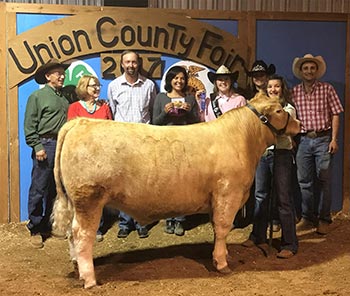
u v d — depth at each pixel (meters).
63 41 5.68
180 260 4.82
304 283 4.27
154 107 5.39
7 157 5.76
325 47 6.12
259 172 5.10
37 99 5.25
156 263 4.75
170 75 5.35
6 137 5.74
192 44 5.88
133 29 5.76
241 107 4.60
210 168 4.29
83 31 5.69
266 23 6.00
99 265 4.70
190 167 4.23
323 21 6.08
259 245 5.17
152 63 5.83
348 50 6.14
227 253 4.76
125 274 4.47
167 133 4.27
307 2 6.21
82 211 4.08
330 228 5.72
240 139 4.44
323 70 5.54
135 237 5.47
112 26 5.73
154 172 4.14
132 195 4.15
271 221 4.98
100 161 4.02
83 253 4.11
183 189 4.24
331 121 5.61
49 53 5.68
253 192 5.73
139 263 4.75
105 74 5.78
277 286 4.20
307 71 5.45
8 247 5.18
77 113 5.19
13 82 5.66
